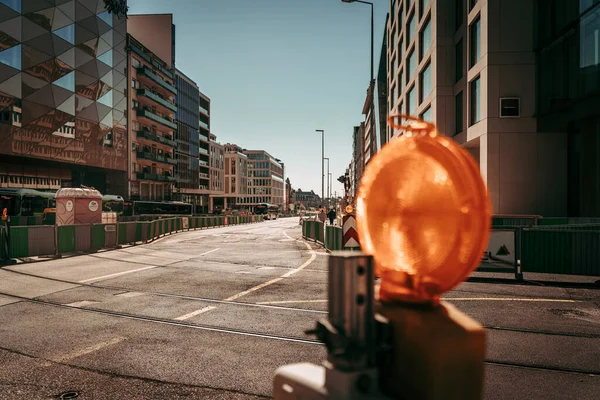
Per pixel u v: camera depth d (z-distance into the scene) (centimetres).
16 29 4250
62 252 1606
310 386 100
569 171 2120
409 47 3659
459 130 2677
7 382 421
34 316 679
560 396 387
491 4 2183
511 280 1011
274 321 646
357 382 88
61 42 4838
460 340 84
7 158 4512
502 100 2173
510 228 1022
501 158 2167
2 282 996
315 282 998
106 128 5750
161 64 7688
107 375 439
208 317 670
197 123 9769
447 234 92
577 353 498
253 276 1093
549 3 2078
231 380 427
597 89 1766
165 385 415
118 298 813
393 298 100
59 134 4844
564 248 1002
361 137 10025
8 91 4178
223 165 12200
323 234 2116
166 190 7950
